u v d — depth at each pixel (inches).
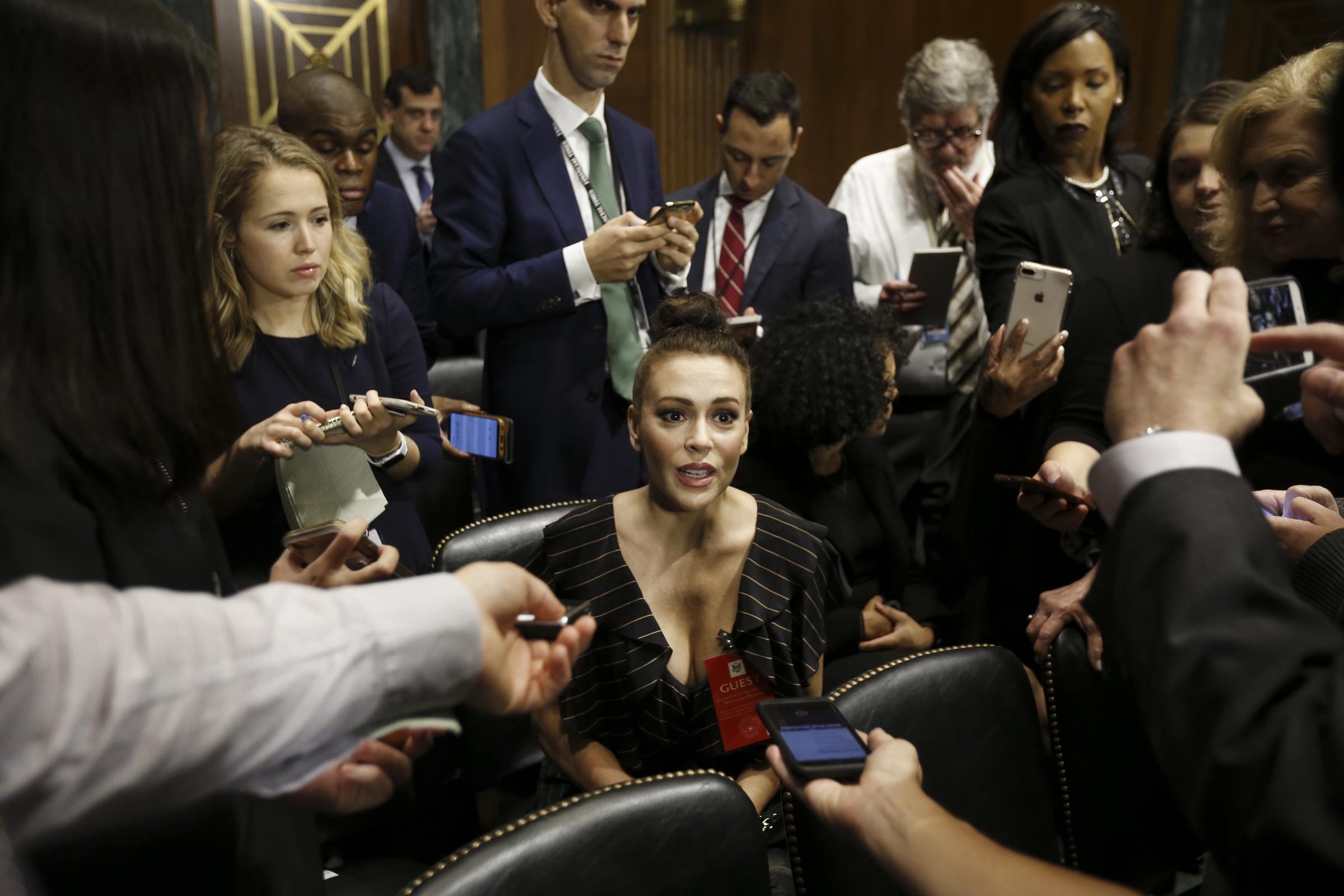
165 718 17.7
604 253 87.1
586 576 58.0
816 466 81.5
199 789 18.8
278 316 72.2
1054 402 73.8
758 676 58.6
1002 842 51.6
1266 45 215.0
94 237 24.6
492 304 89.7
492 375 97.0
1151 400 26.7
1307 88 50.0
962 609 82.0
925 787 50.1
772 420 78.3
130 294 25.4
